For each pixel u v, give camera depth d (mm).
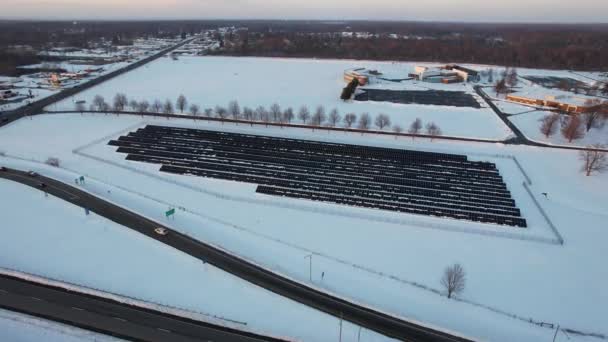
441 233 83250
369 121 148125
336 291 64688
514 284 68438
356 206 93188
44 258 70062
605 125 148750
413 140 135500
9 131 136375
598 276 71000
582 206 94625
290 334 55312
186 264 69875
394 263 73188
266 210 90750
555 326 59469
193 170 110000
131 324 56125
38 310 58000
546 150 127375
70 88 198000
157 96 186625
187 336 54375
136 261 70250
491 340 55719
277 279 66500
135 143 128875
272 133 140875
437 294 65125
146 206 90000
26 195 91875
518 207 93812
